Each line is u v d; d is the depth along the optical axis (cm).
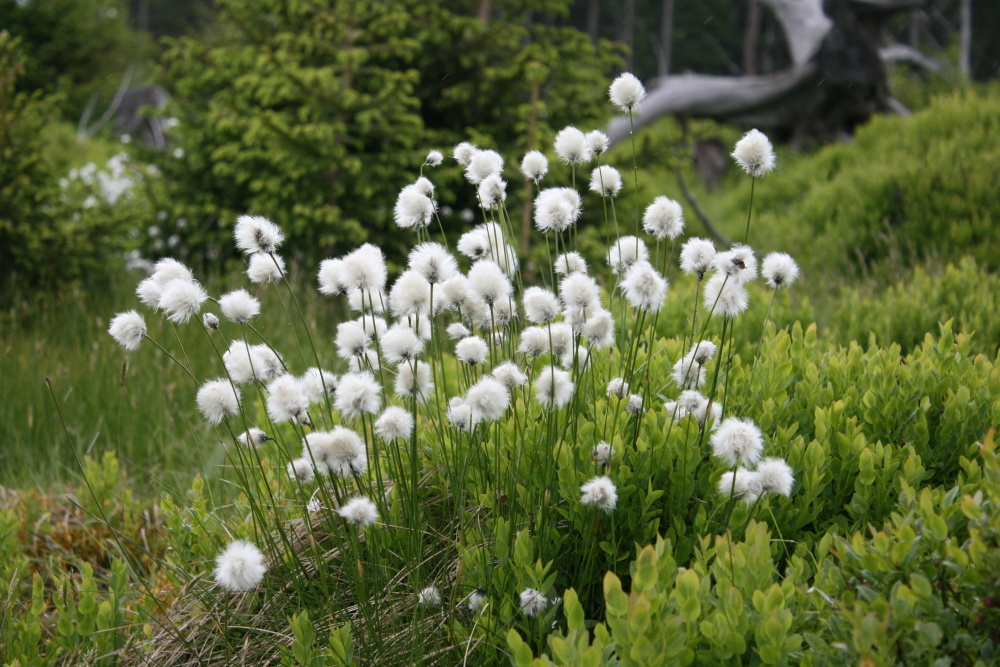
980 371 275
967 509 162
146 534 340
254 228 221
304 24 720
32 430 454
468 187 728
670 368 276
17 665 216
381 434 217
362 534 239
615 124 1058
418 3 724
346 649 186
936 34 3134
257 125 641
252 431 225
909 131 1002
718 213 1156
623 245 254
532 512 221
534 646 199
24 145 614
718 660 165
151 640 231
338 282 243
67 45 1698
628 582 218
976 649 151
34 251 608
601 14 3556
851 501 225
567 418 216
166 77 777
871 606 159
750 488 191
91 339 546
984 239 662
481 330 278
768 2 1293
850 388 263
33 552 329
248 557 179
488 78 693
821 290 589
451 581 223
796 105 1263
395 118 684
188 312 214
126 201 752
